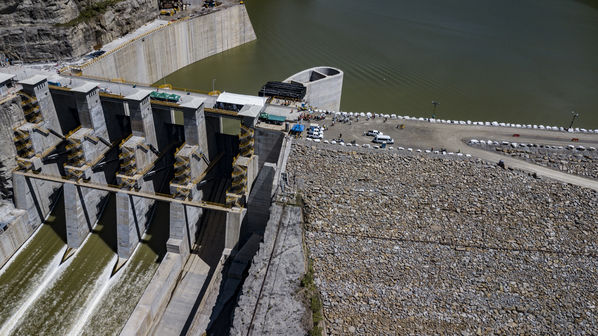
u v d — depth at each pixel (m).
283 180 58.03
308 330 45.88
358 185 56.72
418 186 56.25
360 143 61.94
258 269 50.72
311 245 52.69
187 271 65.62
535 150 60.47
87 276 65.25
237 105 66.75
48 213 72.94
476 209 54.06
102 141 70.50
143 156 67.25
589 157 59.41
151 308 58.66
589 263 49.94
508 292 48.53
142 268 65.88
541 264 50.12
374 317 47.53
